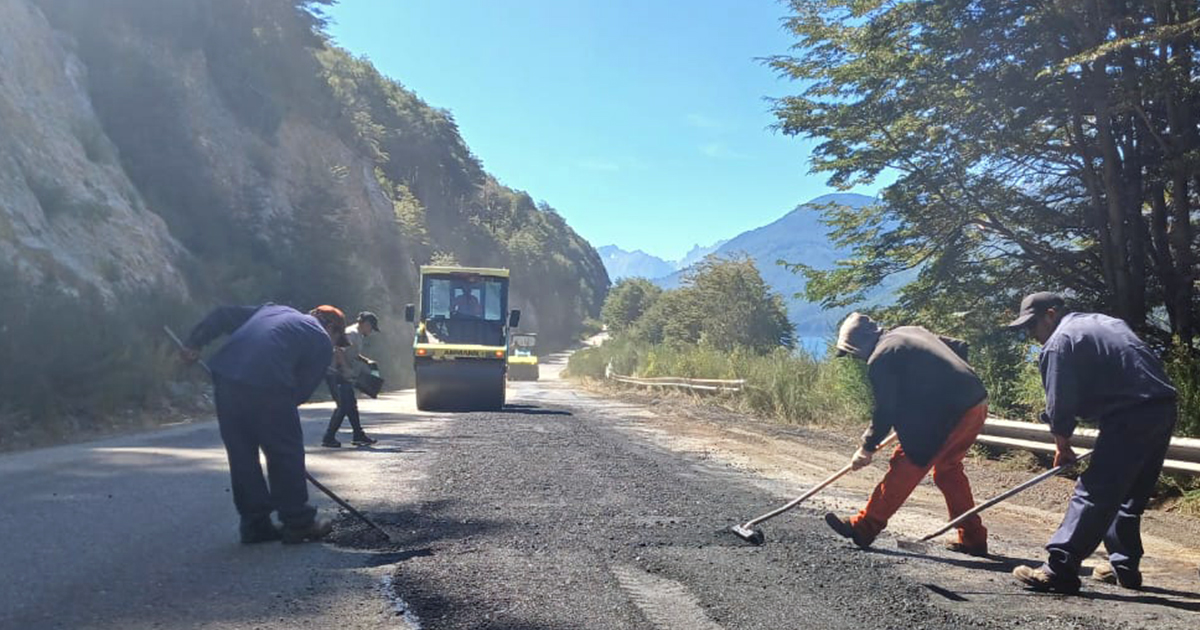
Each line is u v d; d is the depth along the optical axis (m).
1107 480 5.06
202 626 3.94
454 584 4.76
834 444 13.63
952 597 4.92
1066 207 14.56
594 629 4.09
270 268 28.73
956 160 14.34
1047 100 12.57
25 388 11.73
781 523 6.88
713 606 4.52
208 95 34.44
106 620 3.97
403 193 76.50
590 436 13.40
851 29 15.05
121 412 14.18
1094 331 5.20
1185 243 12.66
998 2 12.55
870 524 6.09
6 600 4.17
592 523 6.52
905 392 5.96
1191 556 6.42
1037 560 6.04
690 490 8.33
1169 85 11.53
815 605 4.61
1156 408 5.02
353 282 33.19
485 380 19.12
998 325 14.30
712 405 22.05
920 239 15.74
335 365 11.16
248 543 5.62
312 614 4.17
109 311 16.22
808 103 15.38
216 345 19.12
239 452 5.61
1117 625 4.46
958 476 6.29
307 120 46.16
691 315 45.50
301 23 48.59
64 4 26.28
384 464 9.54
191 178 28.08
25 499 6.66
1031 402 12.62
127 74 27.17
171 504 6.72
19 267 16.38
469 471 9.08
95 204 21.03
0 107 19.86
